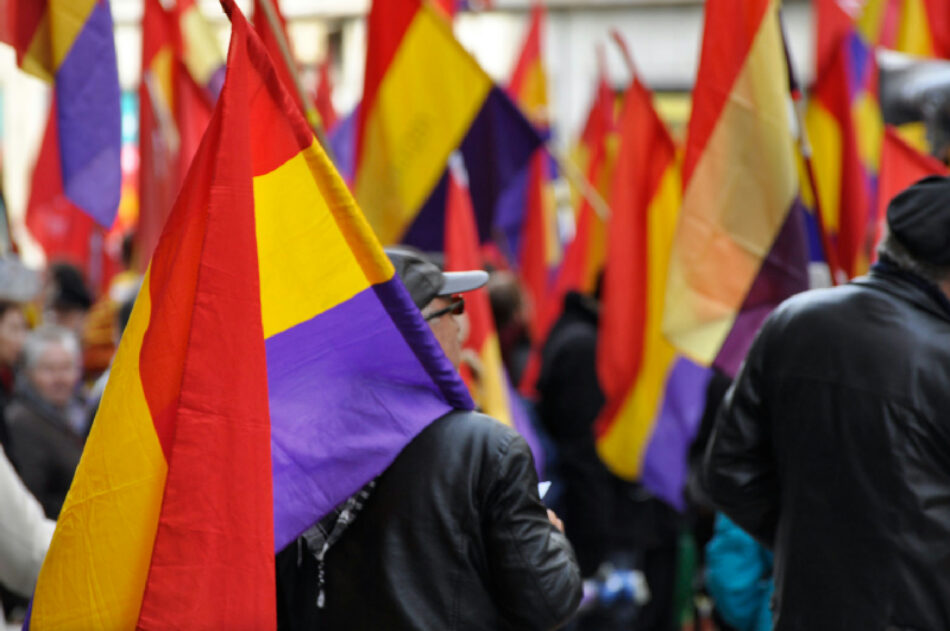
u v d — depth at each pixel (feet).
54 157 45.44
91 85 24.73
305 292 16.90
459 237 32.96
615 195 36.09
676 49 105.50
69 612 15.40
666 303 25.35
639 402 35.99
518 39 106.93
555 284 53.26
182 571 15.02
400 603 17.37
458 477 17.69
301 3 106.93
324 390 17.52
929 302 20.30
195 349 15.17
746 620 28.50
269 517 15.39
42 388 32.30
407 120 35.47
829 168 32.19
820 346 20.62
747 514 22.04
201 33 40.63
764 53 25.39
